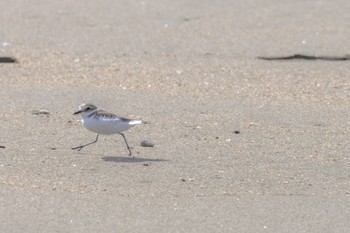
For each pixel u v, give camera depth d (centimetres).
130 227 981
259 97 1593
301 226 994
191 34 2069
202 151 1269
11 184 1106
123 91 1612
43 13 2259
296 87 1666
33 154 1234
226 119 1445
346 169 1195
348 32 2073
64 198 1061
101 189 1095
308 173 1175
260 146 1300
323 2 2402
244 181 1136
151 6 2352
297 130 1391
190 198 1070
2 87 1620
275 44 1975
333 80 1719
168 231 973
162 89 1634
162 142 1312
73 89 1617
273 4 2372
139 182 1122
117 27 2130
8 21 2166
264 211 1034
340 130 1395
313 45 1962
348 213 1033
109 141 1312
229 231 976
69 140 1312
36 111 1466
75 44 1972
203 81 1695
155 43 1988
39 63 1809
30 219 997
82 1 2409
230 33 2077
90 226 981
